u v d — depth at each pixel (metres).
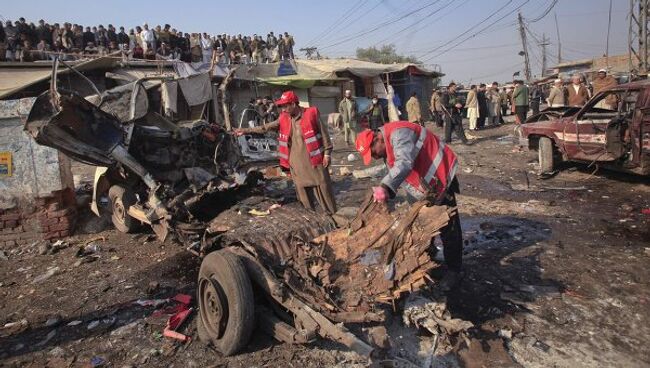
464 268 4.50
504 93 21.27
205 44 19.47
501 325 3.48
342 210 4.39
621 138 7.02
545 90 28.12
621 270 4.31
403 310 3.35
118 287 4.53
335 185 8.48
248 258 3.28
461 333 3.25
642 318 3.53
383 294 2.98
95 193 6.39
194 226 4.32
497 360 3.05
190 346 3.39
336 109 21.72
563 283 4.12
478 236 5.36
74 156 4.93
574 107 8.90
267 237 3.58
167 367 3.15
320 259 3.30
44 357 3.37
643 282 4.07
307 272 3.20
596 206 6.39
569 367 3.00
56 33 15.86
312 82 19.53
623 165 7.16
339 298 3.02
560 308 3.71
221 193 5.55
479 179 8.38
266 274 3.12
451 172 3.79
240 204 4.61
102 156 5.05
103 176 6.25
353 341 2.62
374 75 21.81
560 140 8.13
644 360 3.06
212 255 3.26
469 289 4.05
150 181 5.20
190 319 3.77
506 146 12.04
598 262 4.52
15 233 6.02
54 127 4.64
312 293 3.04
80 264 5.20
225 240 3.67
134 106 6.10
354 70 21.03
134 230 6.23
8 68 14.02
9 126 5.88
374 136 3.64
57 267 5.16
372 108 14.69
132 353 3.36
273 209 4.28
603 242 5.04
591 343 3.26
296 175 5.06
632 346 3.21
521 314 3.63
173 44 18.27
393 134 3.57
